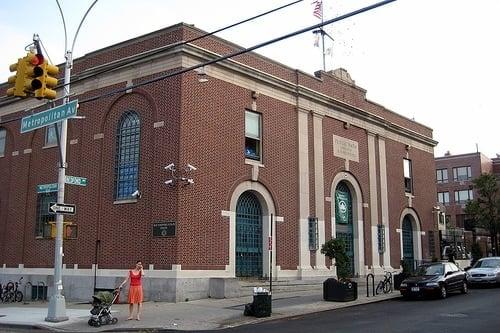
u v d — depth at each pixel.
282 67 27.55
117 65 24.20
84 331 14.72
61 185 16.83
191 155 21.92
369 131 33.66
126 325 15.41
